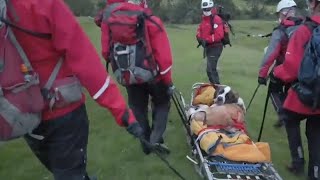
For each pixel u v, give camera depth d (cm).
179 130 633
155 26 460
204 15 904
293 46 423
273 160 541
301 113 431
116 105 272
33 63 263
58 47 260
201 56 1454
